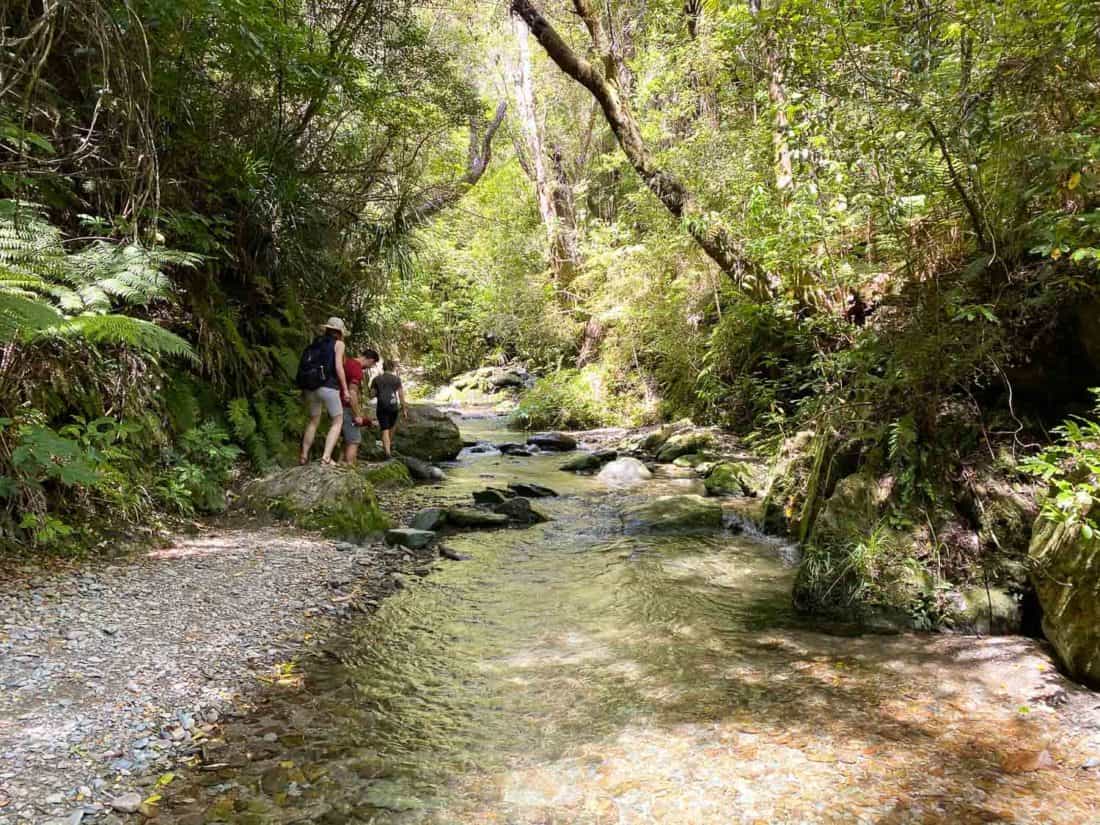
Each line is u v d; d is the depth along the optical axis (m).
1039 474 4.14
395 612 4.70
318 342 7.55
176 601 4.35
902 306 5.32
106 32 5.30
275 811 2.49
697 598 5.05
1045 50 3.78
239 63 7.48
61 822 2.30
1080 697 3.35
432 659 3.95
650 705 3.39
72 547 4.84
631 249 14.64
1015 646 3.92
